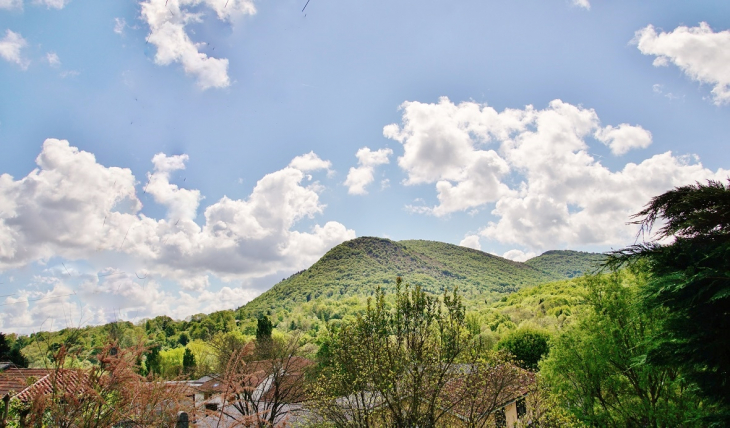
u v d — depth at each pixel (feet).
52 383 15.15
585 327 54.03
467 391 35.45
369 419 35.83
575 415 49.29
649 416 46.26
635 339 48.42
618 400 51.55
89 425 15.03
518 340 117.19
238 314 497.87
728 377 28.35
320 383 38.93
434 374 32.60
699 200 29.30
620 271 52.11
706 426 30.63
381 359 32.73
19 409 15.61
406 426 32.71
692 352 29.53
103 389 15.55
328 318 391.45
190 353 147.23
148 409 16.14
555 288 296.51
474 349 34.12
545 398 43.27
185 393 17.98
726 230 28.50
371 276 650.84
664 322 31.99
